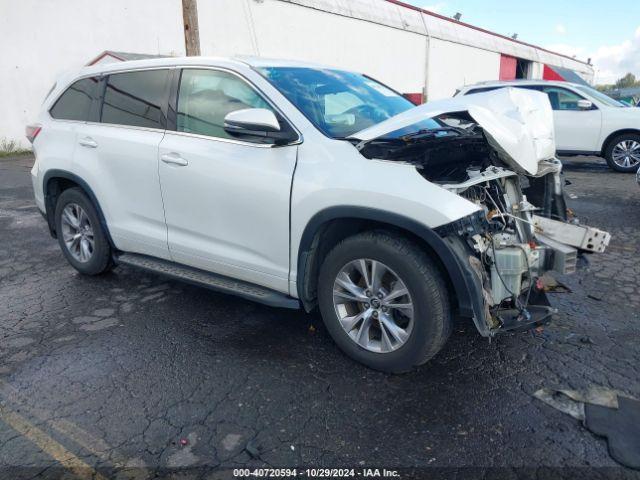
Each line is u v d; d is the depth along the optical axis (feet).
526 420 8.73
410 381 9.91
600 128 33.50
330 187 9.69
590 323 12.28
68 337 11.80
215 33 52.90
